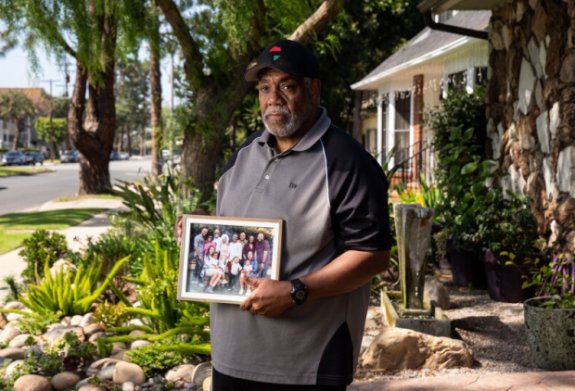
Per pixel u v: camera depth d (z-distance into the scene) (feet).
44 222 50.21
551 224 21.72
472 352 16.15
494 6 27.09
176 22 28.55
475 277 24.12
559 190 21.31
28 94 372.79
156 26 29.14
